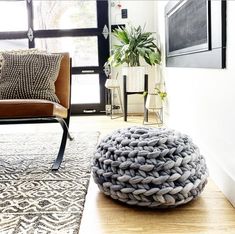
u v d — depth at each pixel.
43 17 4.32
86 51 4.37
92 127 3.32
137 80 3.61
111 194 1.34
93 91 4.42
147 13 4.27
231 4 1.28
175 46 2.54
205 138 1.75
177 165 1.26
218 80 1.49
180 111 2.47
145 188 1.23
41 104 1.72
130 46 3.54
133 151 1.30
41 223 1.15
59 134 2.88
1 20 4.30
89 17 4.31
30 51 2.33
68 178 1.65
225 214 1.22
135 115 4.14
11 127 3.31
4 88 2.04
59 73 2.25
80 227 1.14
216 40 1.43
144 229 1.12
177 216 1.21
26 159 2.05
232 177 1.32
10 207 1.29
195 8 1.82
